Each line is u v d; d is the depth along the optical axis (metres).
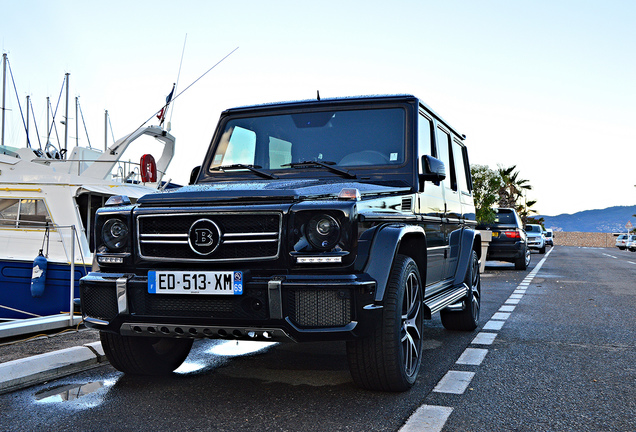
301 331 3.32
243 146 4.96
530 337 6.23
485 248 17.08
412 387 4.09
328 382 4.21
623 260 27.59
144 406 3.62
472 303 6.57
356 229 3.38
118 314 3.68
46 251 9.41
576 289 11.91
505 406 3.64
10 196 9.74
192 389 4.02
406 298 4.03
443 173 4.52
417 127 4.69
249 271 3.45
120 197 4.03
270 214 3.45
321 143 4.76
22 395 3.87
